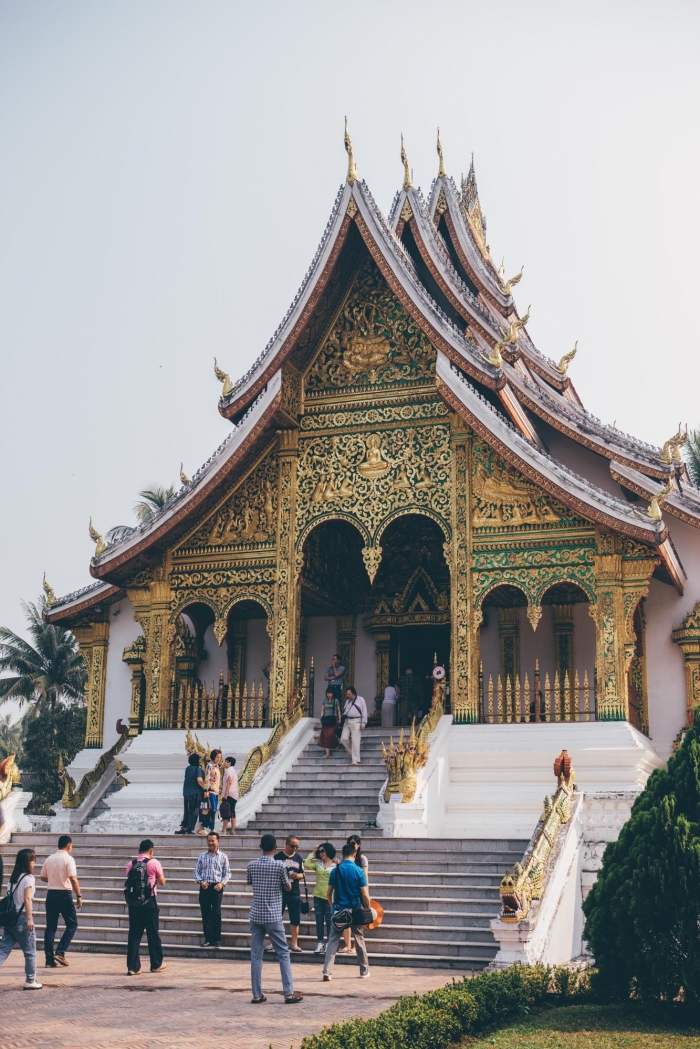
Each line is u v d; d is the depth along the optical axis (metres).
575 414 25.94
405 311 23.89
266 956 15.26
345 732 21.66
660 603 23.31
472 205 33.50
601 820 17.81
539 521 21.89
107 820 21.92
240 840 18.98
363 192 23.30
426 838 17.77
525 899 13.91
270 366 23.45
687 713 22.56
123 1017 11.05
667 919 11.27
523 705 21.28
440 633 26.86
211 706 23.39
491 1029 10.71
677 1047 9.91
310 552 24.84
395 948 15.05
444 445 22.97
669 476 23.06
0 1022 10.80
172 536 24.30
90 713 26.44
